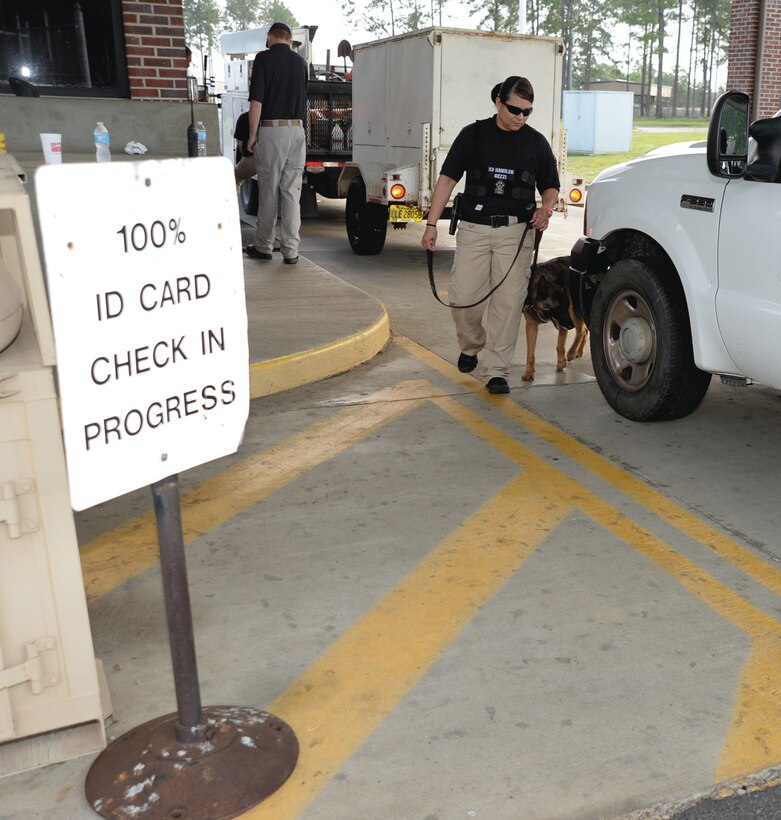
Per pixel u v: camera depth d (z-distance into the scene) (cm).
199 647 292
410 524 383
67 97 791
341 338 626
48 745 239
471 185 525
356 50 1167
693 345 461
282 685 272
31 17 773
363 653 289
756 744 246
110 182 176
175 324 194
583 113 3812
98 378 181
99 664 267
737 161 418
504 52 1002
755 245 412
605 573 342
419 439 487
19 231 205
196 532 375
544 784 231
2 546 219
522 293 543
